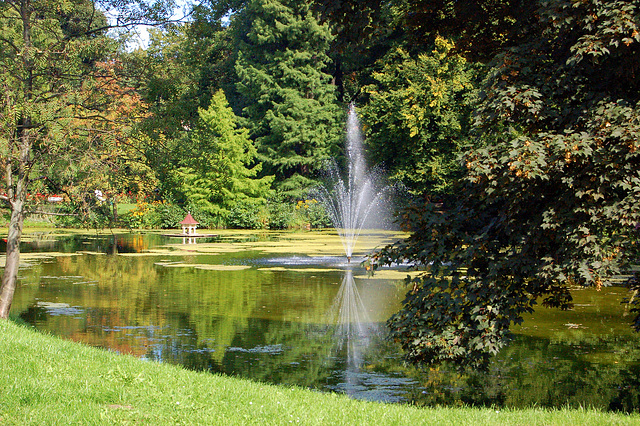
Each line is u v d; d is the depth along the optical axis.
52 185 12.46
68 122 11.85
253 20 46.88
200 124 13.66
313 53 45.75
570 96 7.64
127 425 5.31
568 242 6.90
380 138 39.88
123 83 13.38
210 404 6.07
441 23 9.91
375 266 8.41
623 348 10.35
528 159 6.68
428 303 7.82
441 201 8.65
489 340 7.45
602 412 6.79
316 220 43.59
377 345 10.53
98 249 27.56
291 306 14.06
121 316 12.71
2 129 11.05
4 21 12.39
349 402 6.62
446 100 35.97
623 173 6.60
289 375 8.72
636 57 7.01
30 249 27.36
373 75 41.19
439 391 8.10
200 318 12.61
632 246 6.66
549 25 7.73
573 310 13.67
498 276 7.56
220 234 37.78
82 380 6.54
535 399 7.80
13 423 5.13
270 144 47.44
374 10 9.16
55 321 12.13
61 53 11.95
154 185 13.41
